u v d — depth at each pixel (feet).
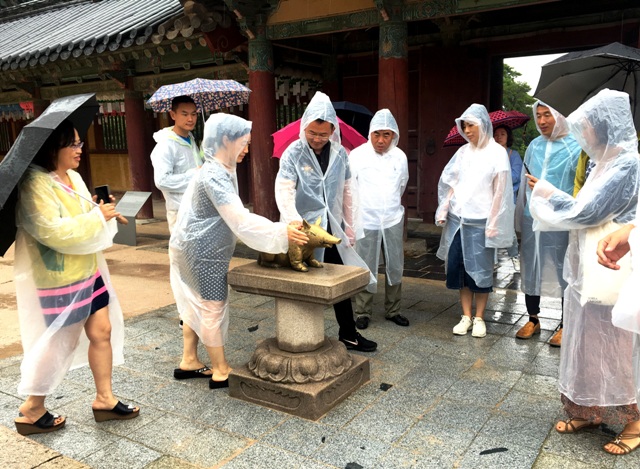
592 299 8.43
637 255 7.04
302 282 10.16
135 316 16.76
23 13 52.11
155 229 34.76
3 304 18.79
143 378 12.16
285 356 10.72
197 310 11.14
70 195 9.18
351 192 13.46
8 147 61.31
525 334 14.28
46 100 42.24
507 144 16.98
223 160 10.56
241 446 9.32
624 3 25.95
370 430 9.76
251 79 27.71
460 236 14.43
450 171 14.97
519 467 8.54
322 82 34.83
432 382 11.72
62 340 9.33
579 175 12.46
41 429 9.77
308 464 8.71
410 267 22.93
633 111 12.12
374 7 23.90
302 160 12.58
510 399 10.85
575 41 27.43
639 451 8.87
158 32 27.76
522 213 14.39
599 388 8.63
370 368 12.54
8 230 8.83
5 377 12.33
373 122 14.90
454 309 17.03
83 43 31.24
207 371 12.11
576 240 8.97
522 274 14.32
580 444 9.15
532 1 20.61
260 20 26.71
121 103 40.73
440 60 30.78
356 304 15.51
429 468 8.56
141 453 9.14
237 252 26.58
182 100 13.70
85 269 9.42
